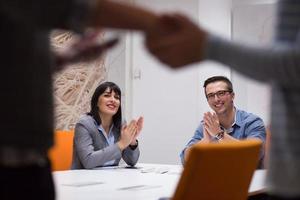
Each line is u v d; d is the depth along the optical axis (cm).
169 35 75
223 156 137
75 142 294
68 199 165
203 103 440
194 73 446
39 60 80
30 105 78
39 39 80
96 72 435
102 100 309
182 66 78
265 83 78
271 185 82
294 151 78
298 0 78
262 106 407
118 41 89
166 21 76
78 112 418
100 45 89
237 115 316
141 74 474
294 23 78
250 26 421
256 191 186
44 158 86
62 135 312
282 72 71
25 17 75
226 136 287
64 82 404
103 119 312
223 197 146
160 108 465
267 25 412
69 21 77
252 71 75
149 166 295
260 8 416
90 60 93
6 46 75
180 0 455
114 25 78
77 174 248
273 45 74
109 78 450
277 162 80
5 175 79
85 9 76
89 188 193
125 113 473
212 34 76
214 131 289
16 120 76
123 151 301
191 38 74
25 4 74
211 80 311
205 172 135
